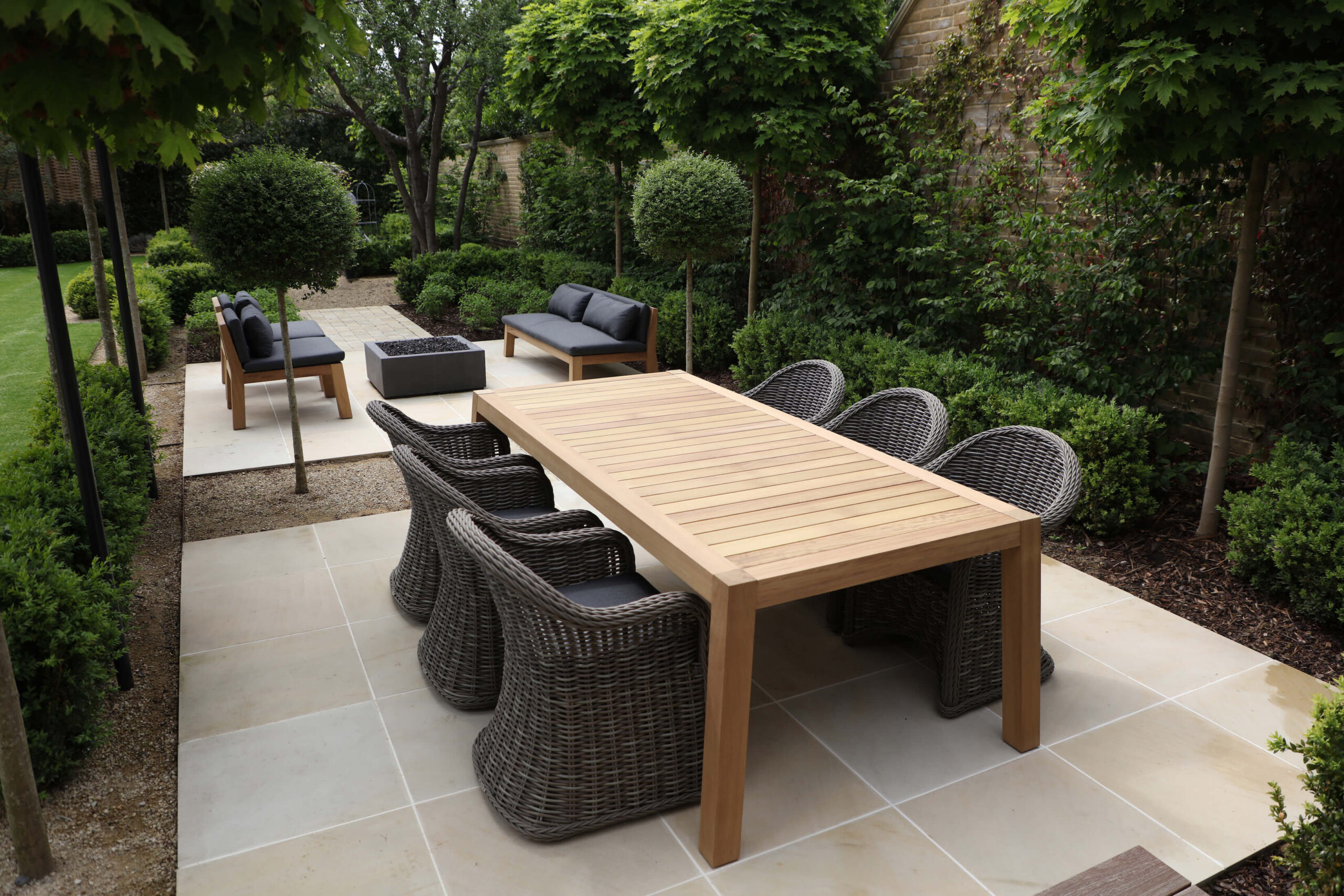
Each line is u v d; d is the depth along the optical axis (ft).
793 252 24.25
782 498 8.95
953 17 20.33
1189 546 13.56
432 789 8.20
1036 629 8.63
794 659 10.71
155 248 42.65
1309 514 11.20
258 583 12.47
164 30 4.61
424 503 9.55
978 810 7.94
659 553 7.98
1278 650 10.75
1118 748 8.86
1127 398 16.08
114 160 6.89
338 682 9.98
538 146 43.34
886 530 8.08
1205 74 10.70
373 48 43.01
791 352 21.68
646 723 7.70
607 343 24.38
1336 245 13.38
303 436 19.80
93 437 12.75
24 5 4.25
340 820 7.74
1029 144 18.63
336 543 13.94
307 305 42.24
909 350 18.99
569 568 9.59
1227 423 13.15
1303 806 7.93
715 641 6.99
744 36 20.33
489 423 13.02
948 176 20.68
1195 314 15.79
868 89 22.50
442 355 23.72
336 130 73.77
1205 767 8.55
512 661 7.81
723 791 7.09
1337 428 13.83
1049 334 17.94
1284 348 14.28
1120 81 10.89
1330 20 10.15
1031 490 10.31
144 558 13.37
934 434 11.51
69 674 8.00
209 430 20.27
